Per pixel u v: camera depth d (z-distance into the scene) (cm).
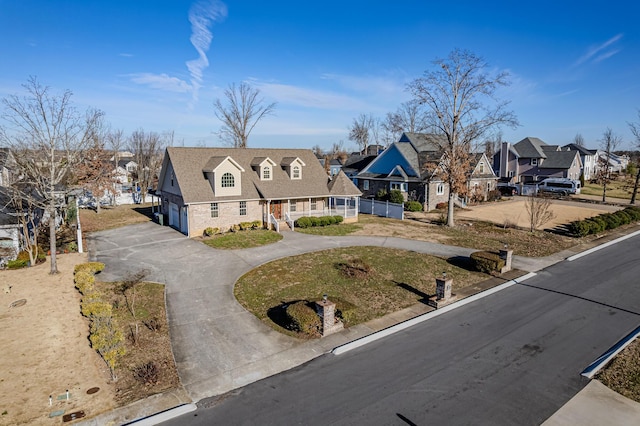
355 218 3484
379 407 929
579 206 4475
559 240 2730
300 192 3284
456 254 2347
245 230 3005
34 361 1134
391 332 1328
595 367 1109
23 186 2403
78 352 1188
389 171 4481
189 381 1034
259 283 1814
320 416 896
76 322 1398
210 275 1925
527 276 1939
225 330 1334
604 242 2683
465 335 1312
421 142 4528
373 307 1548
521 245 2577
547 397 974
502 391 998
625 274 1977
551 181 5669
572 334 1323
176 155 3022
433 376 1065
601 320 1434
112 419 881
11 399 952
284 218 3212
